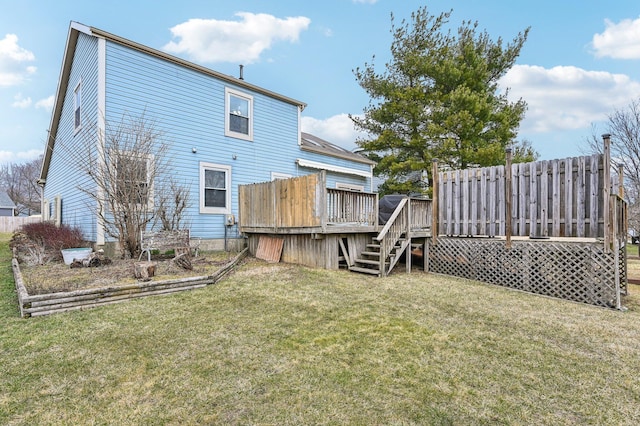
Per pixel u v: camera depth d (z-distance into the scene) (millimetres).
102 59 7812
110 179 7148
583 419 2174
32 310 3904
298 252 7676
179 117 9125
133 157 7402
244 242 9852
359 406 2262
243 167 10602
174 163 8969
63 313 4027
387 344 3268
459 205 7023
